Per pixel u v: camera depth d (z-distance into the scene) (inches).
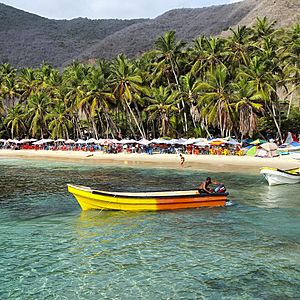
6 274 473.1
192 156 1966.0
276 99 2250.2
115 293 423.2
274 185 1094.4
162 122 2405.3
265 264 494.0
